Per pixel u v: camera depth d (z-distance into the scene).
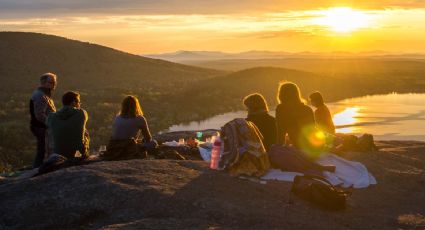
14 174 10.45
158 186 7.88
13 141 36.94
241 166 8.73
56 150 10.19
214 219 7.00
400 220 7.64
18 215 7.31
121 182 8.05
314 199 7.86
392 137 48.84
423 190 9.16
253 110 9.63
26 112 53.50
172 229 6.55
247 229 6.75
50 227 7.07
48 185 8.06
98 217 7.22
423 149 12.33
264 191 8.16
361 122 60.31
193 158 11.04
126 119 10.23
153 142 10.57
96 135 44.62
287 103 9.66
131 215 7.13
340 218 7.54
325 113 11.68
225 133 8.99
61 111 10.24
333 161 9.64
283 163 9.08
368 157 10.75
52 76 11.46
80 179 8.12
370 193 8.78
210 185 8.12
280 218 7.14
